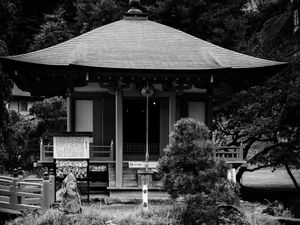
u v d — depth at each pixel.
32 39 53.44
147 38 24.78
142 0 41.66
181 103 23.53
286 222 18.30
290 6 31.11
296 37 31.55
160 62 21.97
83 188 22.48
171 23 39.66
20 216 17.81
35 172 36.12
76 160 20.61
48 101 40.56
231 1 41.03
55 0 57.53
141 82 22.09
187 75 21.39
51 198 17.80
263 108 31.27
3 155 29.12
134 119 23.33
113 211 17.11
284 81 30.92
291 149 30.83
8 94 27.81
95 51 22.91
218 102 28.34
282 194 33.72
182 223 15.36
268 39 32.59
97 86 22.95
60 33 43.31
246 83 24.20
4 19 28.23
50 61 21.55
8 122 29.28
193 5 38.94
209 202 15.30
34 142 38.44
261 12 40.38
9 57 21.17
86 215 15.88
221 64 22.47
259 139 32.72
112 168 22.08
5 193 19.08
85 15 41.53
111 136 23.06
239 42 37.38
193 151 15.23
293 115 28.89
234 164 21.89
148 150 23.28
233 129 34.66
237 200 16.17
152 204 19.34
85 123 23.31
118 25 26.17
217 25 38.91
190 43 24.75
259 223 16.92
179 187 15.20
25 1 56.72
